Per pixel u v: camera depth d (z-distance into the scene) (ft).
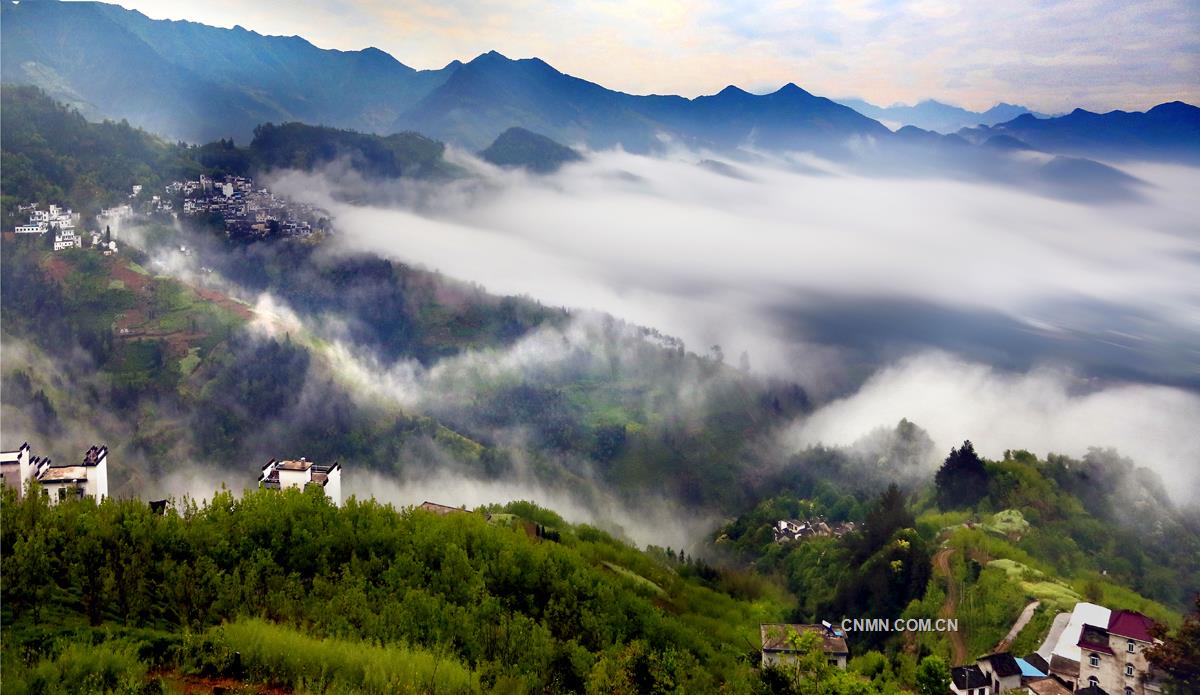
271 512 177.47
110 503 161.68
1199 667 241.35
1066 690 253.03
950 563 385.70
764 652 251.39
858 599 388.57
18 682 92.43
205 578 138.21
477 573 179.93
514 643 145.69
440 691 116.57
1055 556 444.14
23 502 151.94
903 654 329.52
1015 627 322.34
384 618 140.77
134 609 128.36
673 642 206.28
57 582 135.03
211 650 112.37
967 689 263.29
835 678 164.45
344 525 182.70
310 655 114.01
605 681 138.31
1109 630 264.93
